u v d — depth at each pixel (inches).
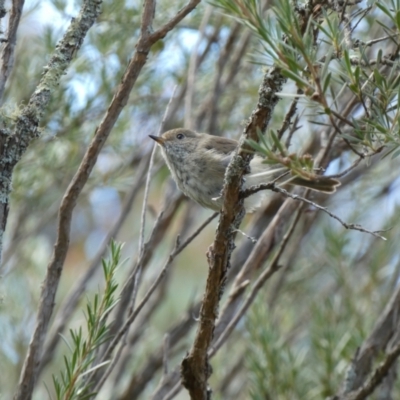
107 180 402.3
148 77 405.7
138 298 378.3
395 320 323.0
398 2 189.0
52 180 406.9
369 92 202.5
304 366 359.9
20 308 401.1
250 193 211.3
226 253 223.1
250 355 347.6
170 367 402.6
